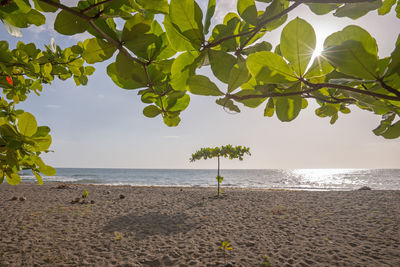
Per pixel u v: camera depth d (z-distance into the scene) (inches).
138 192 701.9
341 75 25.7
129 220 361.7
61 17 21.8
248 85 29.3
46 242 263.0
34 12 28.1
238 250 242.1
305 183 1808.6
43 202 502.9
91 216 382.6
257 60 21.1
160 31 26.0
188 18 21.8
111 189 794.2
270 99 30.4
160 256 228.8
